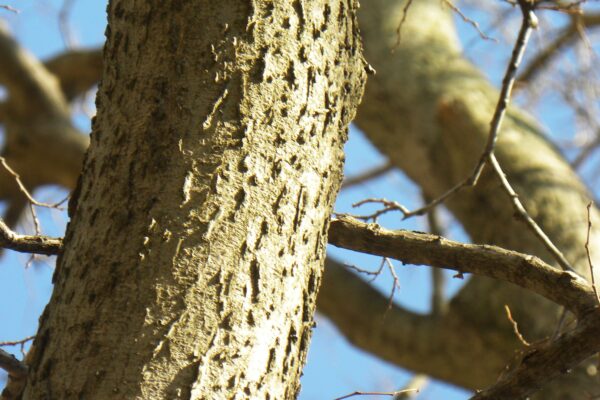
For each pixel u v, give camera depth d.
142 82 4.15
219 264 4.11
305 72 4.16
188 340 4.09
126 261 4.11
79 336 4.11
